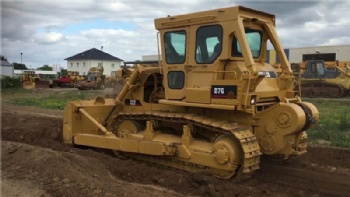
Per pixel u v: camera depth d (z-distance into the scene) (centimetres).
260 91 701
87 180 670
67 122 984
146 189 649
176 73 789
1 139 1105
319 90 2892
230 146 684
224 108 680
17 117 1431
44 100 2602
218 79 710
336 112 1777
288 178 761
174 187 684
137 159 862
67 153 824
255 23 771
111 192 618
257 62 786
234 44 717
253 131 728
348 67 2877
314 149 962
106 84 4378
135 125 877
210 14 723
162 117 807
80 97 2980
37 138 1091
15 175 726
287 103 706
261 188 688
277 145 703
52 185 665
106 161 820
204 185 672
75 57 8675
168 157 790
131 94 926
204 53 740
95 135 912
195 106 738
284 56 793
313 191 696
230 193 640
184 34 771
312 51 4659
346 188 711
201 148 732
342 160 890
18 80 4503
